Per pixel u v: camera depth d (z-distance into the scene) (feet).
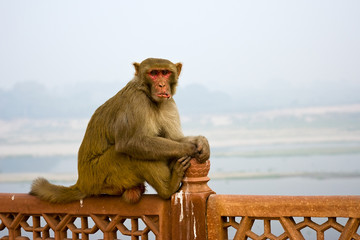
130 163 25.35
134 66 27.89
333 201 21.70
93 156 26.43
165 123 27.86
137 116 25.76
